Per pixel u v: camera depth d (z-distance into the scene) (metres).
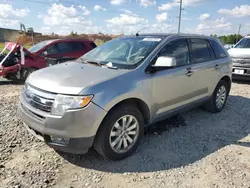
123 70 3.54
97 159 3.46
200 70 4.68
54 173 3.11
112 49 4.37
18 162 3.30
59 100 2.96
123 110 3.32
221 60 5.38
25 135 4.02
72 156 3.50
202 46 4.99
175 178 3.09
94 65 3.84
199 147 3.91
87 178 3.04
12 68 8.39
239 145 4.02
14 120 4.55
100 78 3.23
